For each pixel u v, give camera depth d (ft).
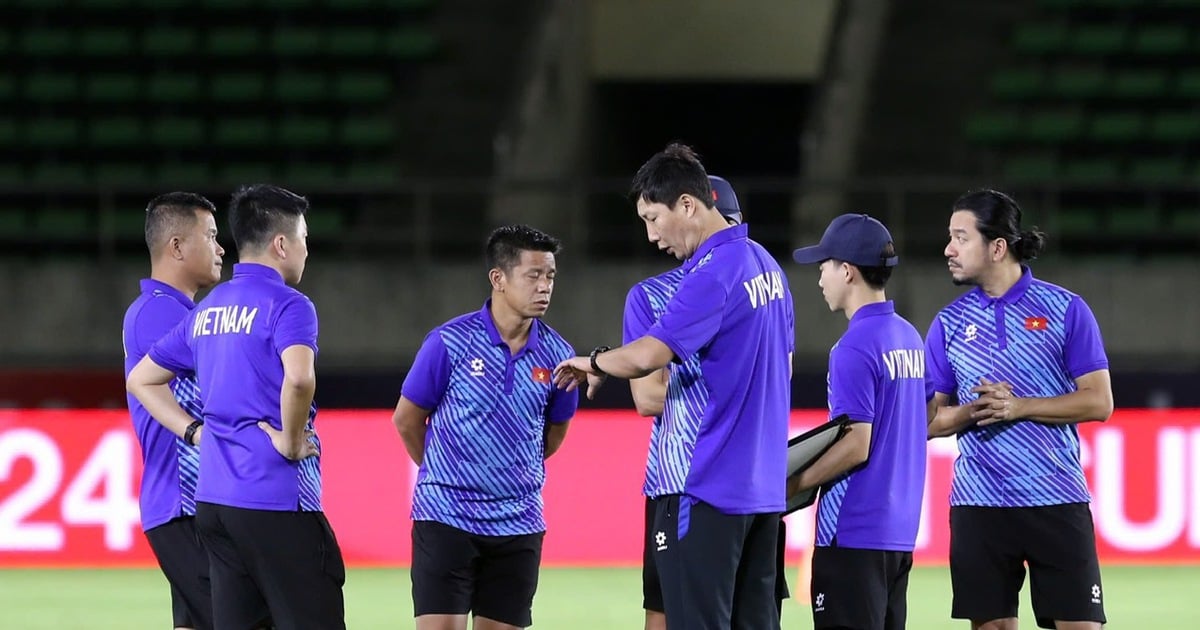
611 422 115.24
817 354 150.00
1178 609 95.04
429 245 178.70
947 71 205.87
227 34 200.85
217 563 56.29
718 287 51.21
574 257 159.12
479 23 208.03
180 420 57.26
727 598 51.80
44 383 118.93
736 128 224.94
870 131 200.03
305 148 191.93
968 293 63.16
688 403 52.29
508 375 61.82
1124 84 196.13
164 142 189.88
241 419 54.90
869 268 56.54
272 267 56.03
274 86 196.24
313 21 206.28
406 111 200.64
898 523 56.18
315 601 55.26
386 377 115.65
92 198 183.73
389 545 114.73
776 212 201.57
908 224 180.14
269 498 54.60
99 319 156.66
